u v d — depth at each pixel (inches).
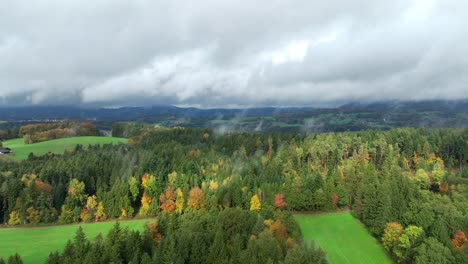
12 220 3954.2
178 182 4611.2
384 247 3134.8
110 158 5669.3
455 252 2691.9
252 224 2952.8
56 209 4271.7
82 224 4035.4
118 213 4175.7
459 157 5890.8
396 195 3521.2
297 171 5196.9
